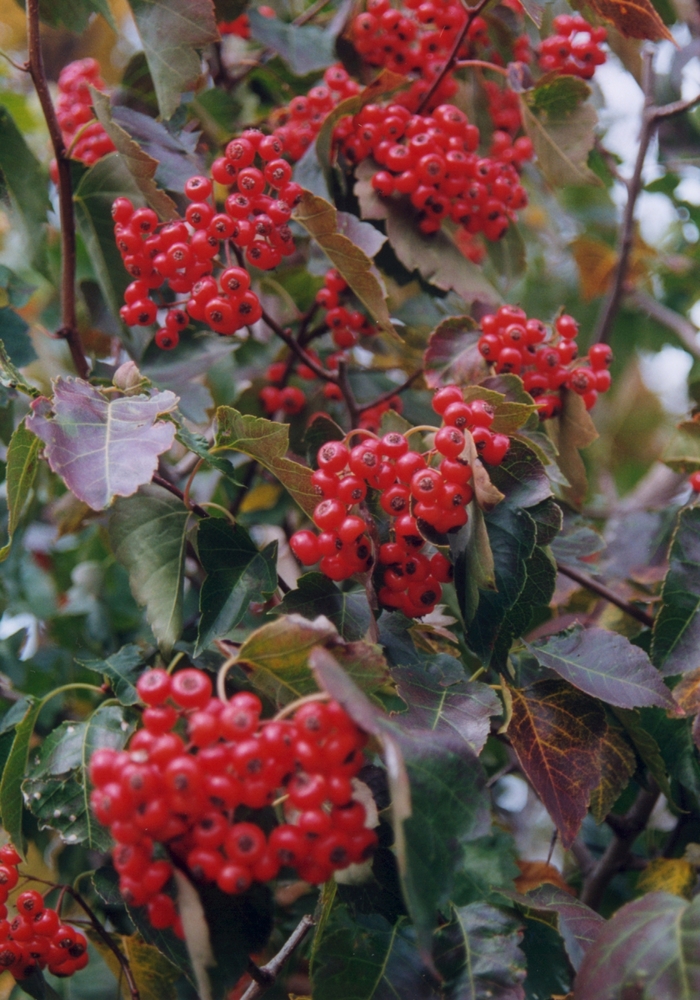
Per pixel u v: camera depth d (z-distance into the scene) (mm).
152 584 487
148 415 453
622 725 509
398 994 447
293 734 403
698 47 633
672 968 424
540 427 536
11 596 625
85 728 491
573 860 603
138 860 404
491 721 490
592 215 802
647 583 565
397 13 555
